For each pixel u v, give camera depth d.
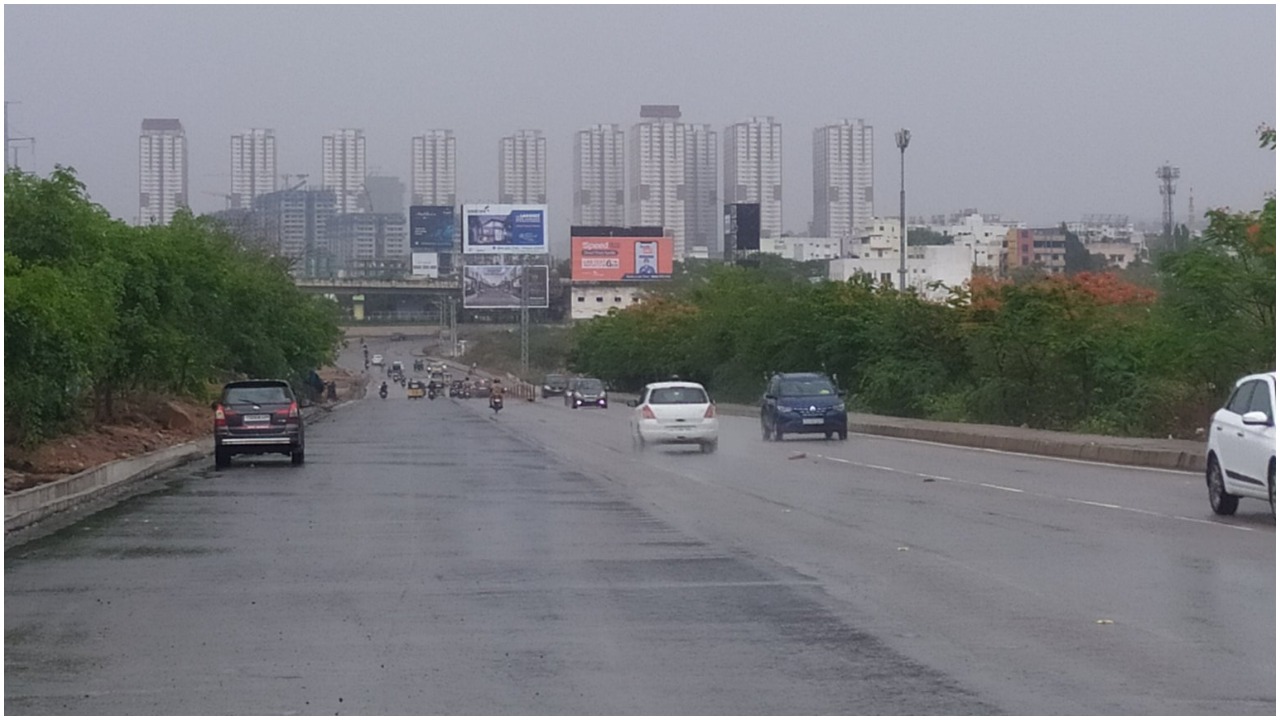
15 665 10.62
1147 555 16.12
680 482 27.84
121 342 37.84
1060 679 9.78
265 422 33.75
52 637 11.77
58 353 26.69
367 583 14.69
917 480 27.91
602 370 126.69
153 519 21.69
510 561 16.25
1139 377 48.09
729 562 15.99
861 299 76.19
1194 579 14.29
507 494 25.33
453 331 173.25
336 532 19.53
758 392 83.81
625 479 28.73
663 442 39.16
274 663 10.62
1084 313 53.00
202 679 10.09
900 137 72.44
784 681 9.82
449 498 24.64
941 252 159.38
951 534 18.44
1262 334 39.53
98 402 41.84
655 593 13.79
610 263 150.62
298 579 15.03
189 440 43.78
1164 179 115.31
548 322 172.50
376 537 18.88
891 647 10.97
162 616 12.77
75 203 30.78
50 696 9.61
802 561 15.98
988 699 9.23
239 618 12.62
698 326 100.69
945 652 10.74
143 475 31.03
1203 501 22.78
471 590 14.11
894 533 18.66
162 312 40.06
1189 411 42.22
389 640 11.48
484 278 139.62
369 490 26.61
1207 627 11.66
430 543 18.12
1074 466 31.84
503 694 9.53
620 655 10.78
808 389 45.06
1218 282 40.31
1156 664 10.24
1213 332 40.22
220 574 15.50
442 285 159.75
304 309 70.81
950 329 64.00
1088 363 51.41
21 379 26.14
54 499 23.00
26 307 25.08
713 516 21.17
